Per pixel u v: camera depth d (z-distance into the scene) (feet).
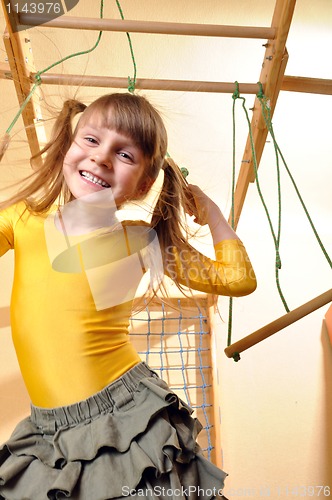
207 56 7.13
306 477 8.05
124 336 3.79
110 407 3.45
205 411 8.02
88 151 3.64
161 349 7.97
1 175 5.70
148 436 3.32
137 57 7.07
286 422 8.36
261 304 8.99
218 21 7.05
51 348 3.50
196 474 3.43
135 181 3.76
